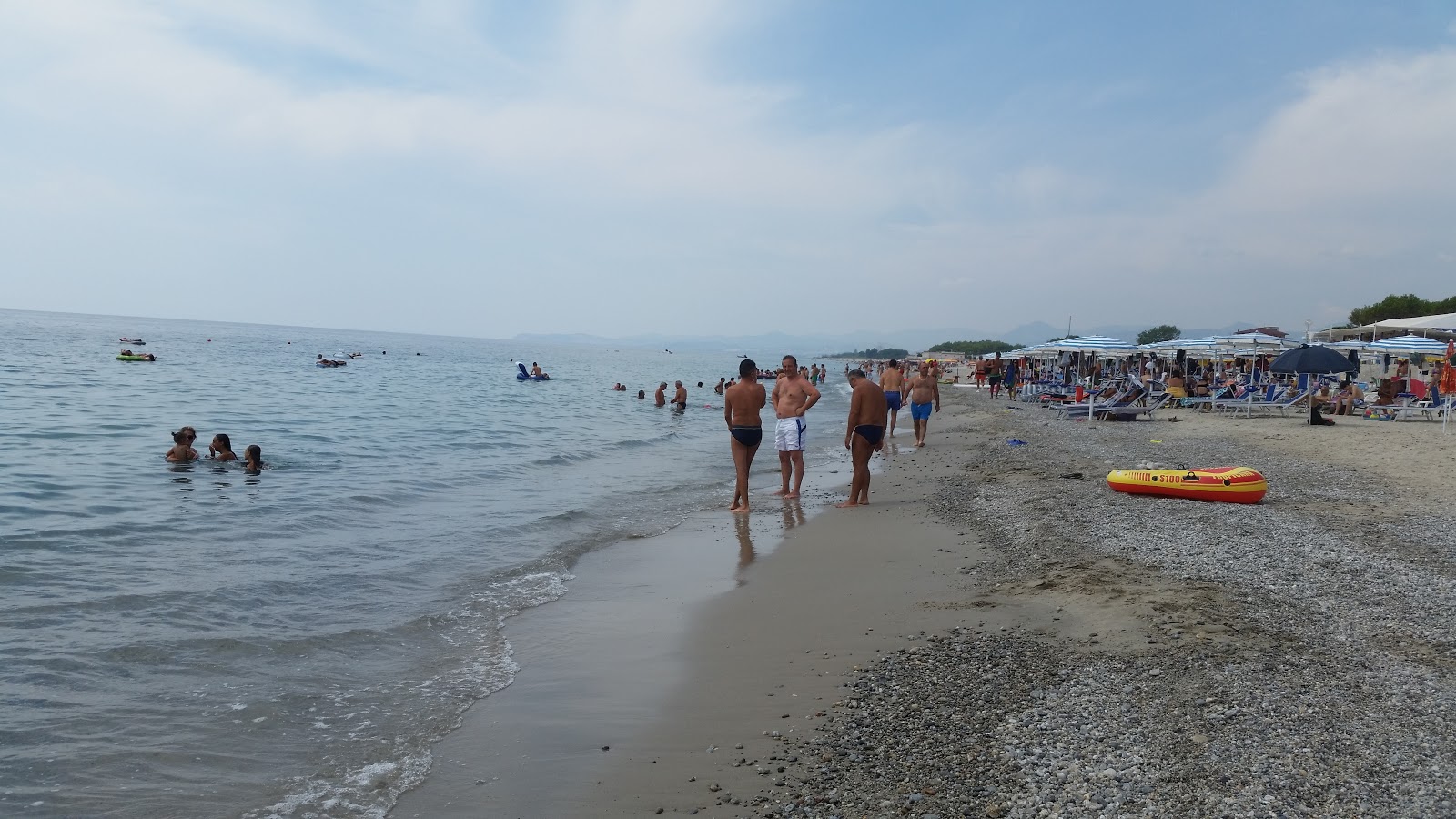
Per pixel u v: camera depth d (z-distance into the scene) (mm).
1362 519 8867
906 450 18188
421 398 32875
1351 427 19344
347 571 7648
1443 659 4730
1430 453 14023
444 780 3971
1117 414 23359
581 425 24672
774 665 5402
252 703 4762
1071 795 3420
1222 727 3898
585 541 9227
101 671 5094
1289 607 5797
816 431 24984
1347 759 3537
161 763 4027
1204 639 5109
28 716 4426
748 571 7910
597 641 5973
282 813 3648
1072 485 11617
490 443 18906
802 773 3920
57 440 16438
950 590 6980
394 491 11961
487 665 5496
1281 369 19969
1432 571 6617
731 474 15070
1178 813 3201
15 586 6723
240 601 6605
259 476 12867
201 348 81375
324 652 5637
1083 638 5414
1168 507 9758
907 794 3602
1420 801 3180
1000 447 17328
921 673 5070
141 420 20406
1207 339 30578
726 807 3635
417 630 6164
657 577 7758
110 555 7832
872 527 9797
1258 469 12719
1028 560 7688
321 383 39062
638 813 3635
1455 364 23656
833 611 6547
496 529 9742
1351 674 4504
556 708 4801
